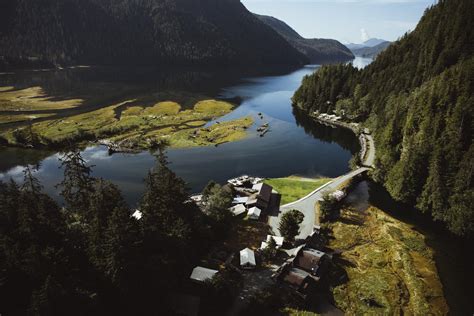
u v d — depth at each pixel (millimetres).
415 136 89750
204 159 119188
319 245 67438
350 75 197750
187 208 66500
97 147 131250
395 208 83750
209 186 85000
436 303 53812
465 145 77000
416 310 52281
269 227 75375
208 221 69625
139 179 103312
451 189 74750
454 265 62812
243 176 101125
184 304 49594
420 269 61594
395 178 88000
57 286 39000
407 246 68125
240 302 53125
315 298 54562
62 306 38062
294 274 56469
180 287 54656
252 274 59844
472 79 86875
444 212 74875
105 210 49312
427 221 77500
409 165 83375
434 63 139750
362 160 112812
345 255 65625
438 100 90188
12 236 43875
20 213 45438
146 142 134000
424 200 79875
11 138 134500
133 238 46594
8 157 122562
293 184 97938
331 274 59844
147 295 46062
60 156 123188
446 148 78750
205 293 53188
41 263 40625
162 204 58375
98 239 45531
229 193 83625
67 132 143750
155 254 50469
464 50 130875
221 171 109375
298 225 72438
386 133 106750
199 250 64688
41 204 48000
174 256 54656
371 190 94250
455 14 148750
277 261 63250
